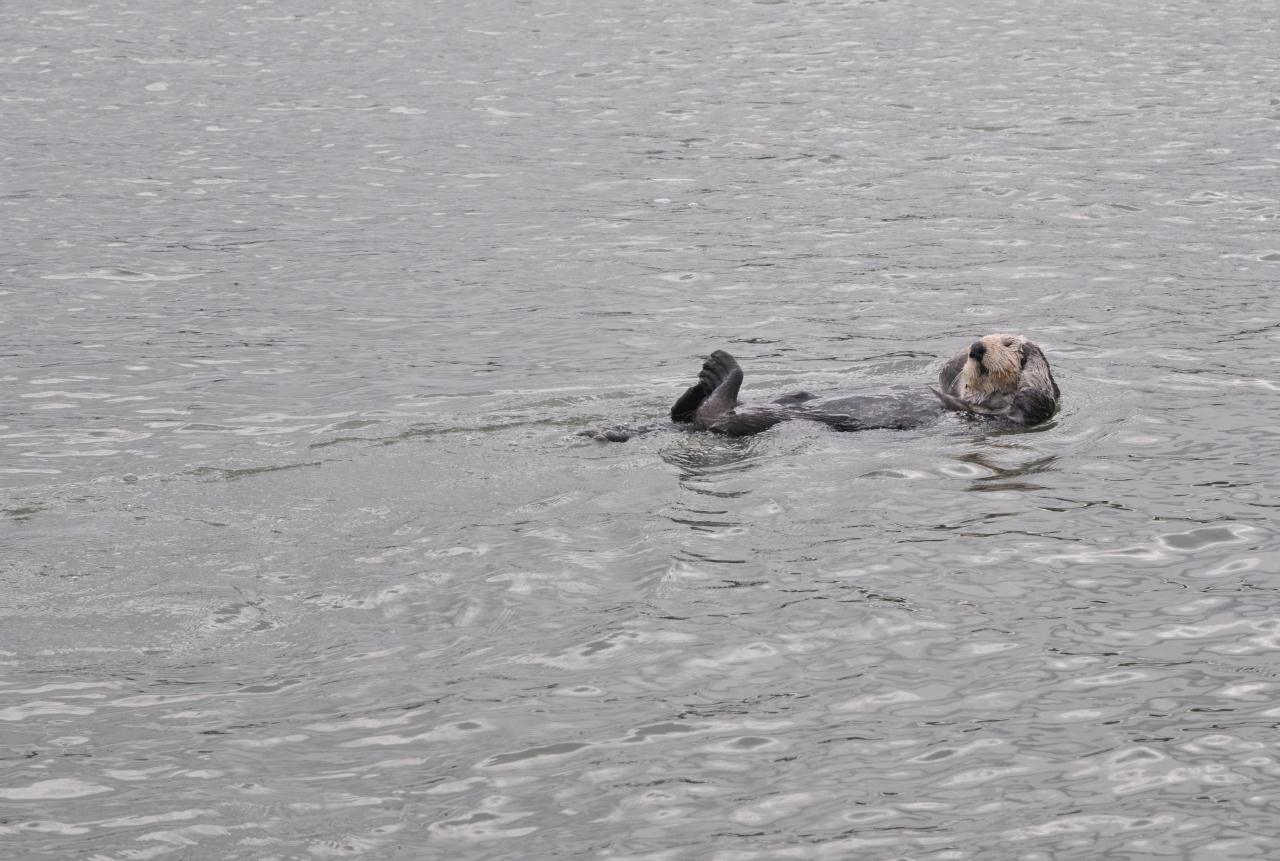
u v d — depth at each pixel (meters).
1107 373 33.56
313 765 17.25
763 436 28.55
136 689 19.00
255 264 47.12
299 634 20.47
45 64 90.06
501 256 48.22
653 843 15.75
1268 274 42.81
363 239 50.59
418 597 21.53
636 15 113.62
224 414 31.91
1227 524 24.05
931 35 101.75
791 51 95.56
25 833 15.90
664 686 19.02
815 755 17.44
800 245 49.00
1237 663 19.48
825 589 21.75
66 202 55.72
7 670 19.47
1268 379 32.50
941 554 23.02
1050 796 16.58
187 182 59.59
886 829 15.98
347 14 114.25
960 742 17.66
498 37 102.94
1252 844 15.62
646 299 42.75
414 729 18.02
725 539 23.58
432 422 30.23
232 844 15.73
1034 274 44.12
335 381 34.75
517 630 20.52
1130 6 113.88
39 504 25.33
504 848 15.66
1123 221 50.56
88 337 38.78
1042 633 20.41
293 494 25.77
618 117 74.19
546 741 17.73
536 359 36.59
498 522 24.33
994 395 30.55
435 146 67.44
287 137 69.25
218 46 98.31
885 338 38.06
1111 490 25.72
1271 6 111.56
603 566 22.58
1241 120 68.56
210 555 23.03
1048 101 75.50
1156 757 17.25
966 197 55.41
